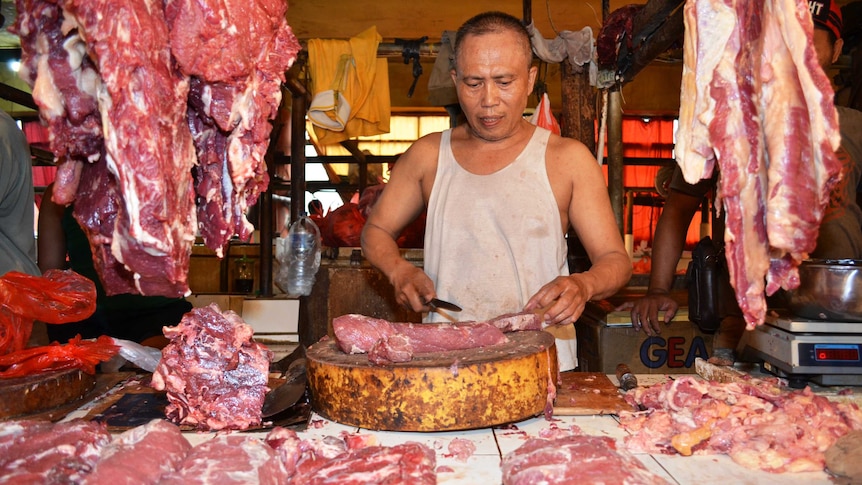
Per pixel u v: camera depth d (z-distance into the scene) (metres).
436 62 4.10
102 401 2.11
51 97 1.63
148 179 1.53
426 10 6.30
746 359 2.45
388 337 1.86
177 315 3.65
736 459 1.63
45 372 2.04
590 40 3.81
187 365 1.90
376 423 1.80
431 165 2.79
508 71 2.41
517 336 2.12
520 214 2.61
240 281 6.06
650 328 3.35
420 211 2.92
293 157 4.59
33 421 1.58
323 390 1.88
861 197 3.22
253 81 1.72
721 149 1.62
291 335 4.45
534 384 1.86
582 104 3.96
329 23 6.34
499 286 2.62
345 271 4.53
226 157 1.81
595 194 2.59
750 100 1.62
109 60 1.50
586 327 3.82
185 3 1.59
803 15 1.55
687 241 8.66
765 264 1.65
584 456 1.48
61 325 3.54
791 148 1.54
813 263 2.11
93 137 1.70
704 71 1.65
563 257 2.69
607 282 2.34
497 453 1.70
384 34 6.34
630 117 8.47
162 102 1.56
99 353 2.19
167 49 1.60
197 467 1.38
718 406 1.80
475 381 1.77
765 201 1.63
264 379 1.93
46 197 3.51
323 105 4.20
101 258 1.80
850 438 1.57
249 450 1.48
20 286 2.13
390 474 1.45
